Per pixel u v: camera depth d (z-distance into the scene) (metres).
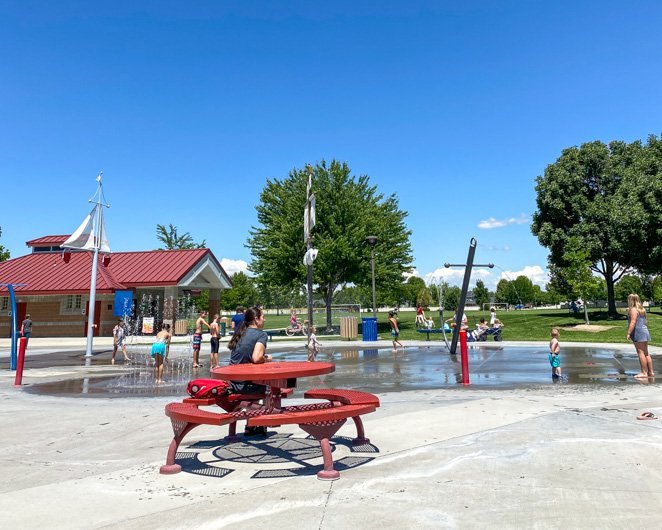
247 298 93.69
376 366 14.27
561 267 40.81
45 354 22.00
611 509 3.39
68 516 3.50
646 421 6.04
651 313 41.91
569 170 39.72
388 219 40.56
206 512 3.53
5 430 6.49
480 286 129.00
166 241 70.44
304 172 37.62
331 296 37.47
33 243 41.00
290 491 3.93
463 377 9.94
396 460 4.72
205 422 4.23
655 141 41.44
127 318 33.56
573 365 13.03
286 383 5.16
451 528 3.13
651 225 34.97
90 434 6.23
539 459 4.59
